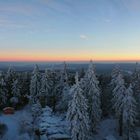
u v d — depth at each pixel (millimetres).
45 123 50000
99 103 48125
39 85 66000
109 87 59531
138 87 57438
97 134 52719
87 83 47562
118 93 49094
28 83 76375
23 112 65250
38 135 50125
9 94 69562
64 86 59844
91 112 46875
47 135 46375
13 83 69125
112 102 52594
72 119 38375
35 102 65375
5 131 51875
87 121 38531
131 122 47406
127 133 49250
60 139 44875
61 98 59031
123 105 47969
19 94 69688
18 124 56031
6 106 67938
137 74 60625
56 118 52656
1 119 59031
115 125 56562
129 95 47906
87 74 48375
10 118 60375
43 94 63156
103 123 57688
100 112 48469
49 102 63781
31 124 55188
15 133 51781
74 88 38812
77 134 37844
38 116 56094
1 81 66125
